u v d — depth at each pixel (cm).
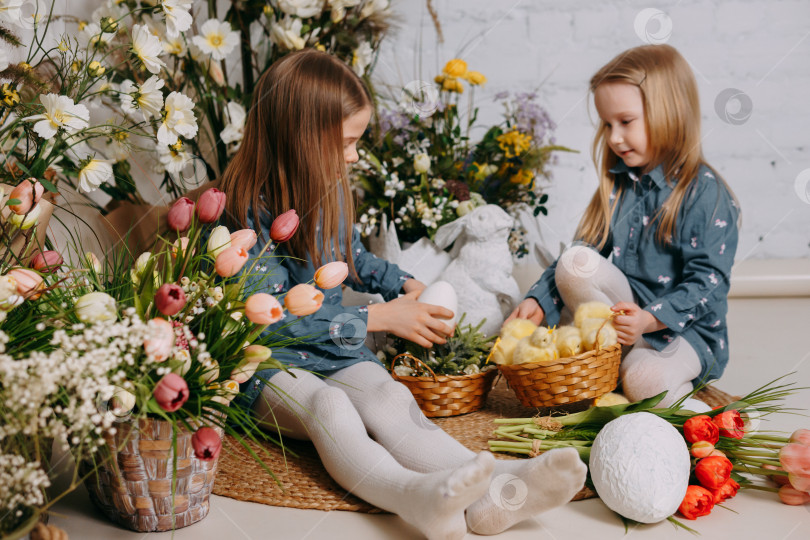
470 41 224
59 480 112
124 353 83
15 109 111
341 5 163
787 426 132
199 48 157
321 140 128
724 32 227
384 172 165
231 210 131
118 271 100
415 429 110
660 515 96
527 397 127
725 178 237
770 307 220
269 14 166
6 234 92
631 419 102
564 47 224
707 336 147
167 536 94
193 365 89
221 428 95
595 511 103
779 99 231
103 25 129
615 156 157
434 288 141
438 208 163
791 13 226
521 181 175
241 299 99
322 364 122
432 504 88
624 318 131
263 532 96
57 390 80
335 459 105
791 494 104
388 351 143
